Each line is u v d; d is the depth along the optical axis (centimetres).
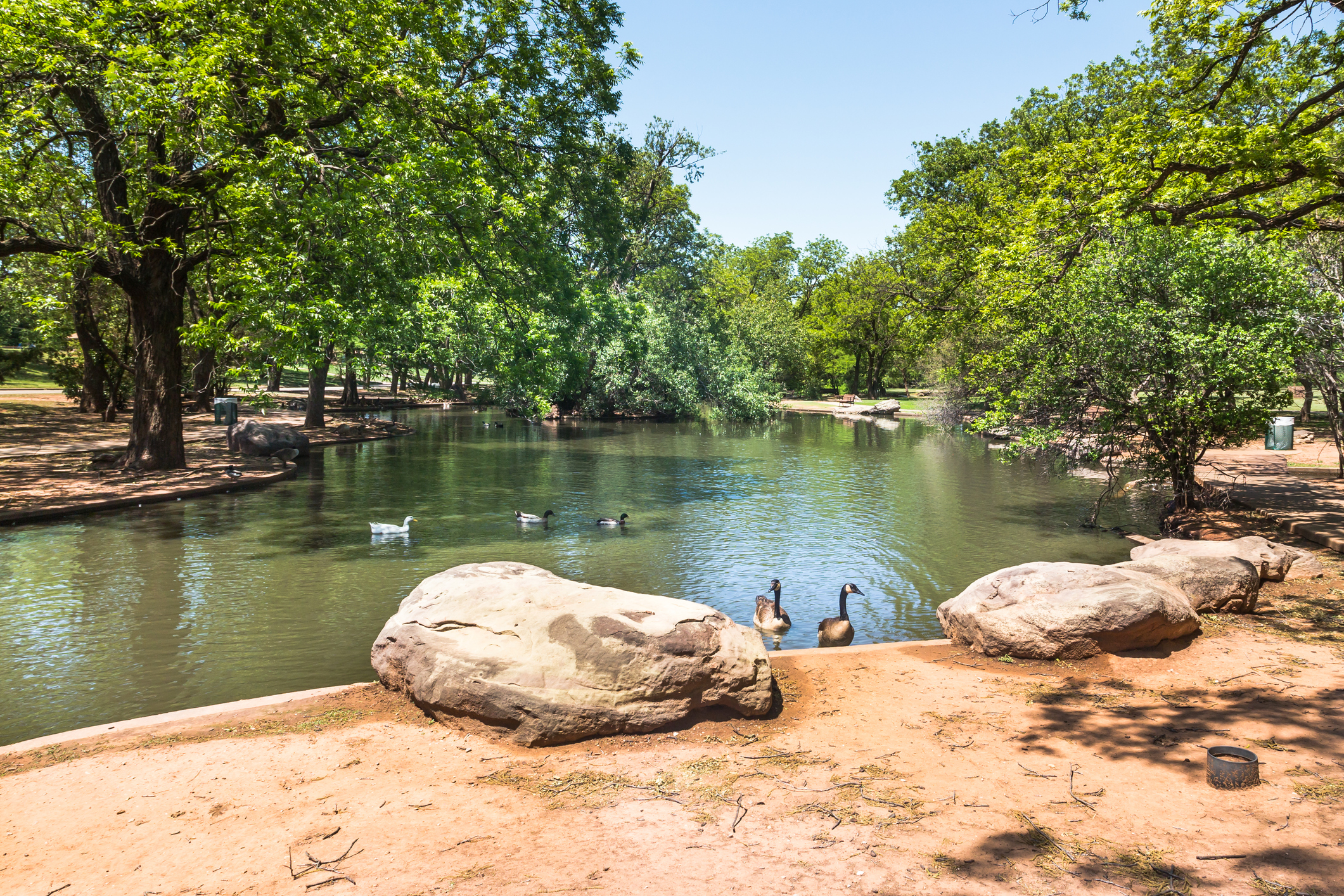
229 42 1672
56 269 2388
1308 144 1283
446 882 392
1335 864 393
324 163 1891
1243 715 602
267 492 2155
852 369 8894
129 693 806
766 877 394
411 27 2055
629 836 440
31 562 1360
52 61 1638
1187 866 395
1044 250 1622
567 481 2452
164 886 392
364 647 951
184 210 2095
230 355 2275
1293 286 1448
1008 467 2866
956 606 856
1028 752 550
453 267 2044
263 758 553
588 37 2550
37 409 4016
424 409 6006
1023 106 3738
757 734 598
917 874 395
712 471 2711
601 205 2883
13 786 510
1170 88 1498
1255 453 2523
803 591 1247
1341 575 1077
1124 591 768
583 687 587
